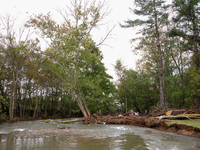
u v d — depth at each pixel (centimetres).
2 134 814
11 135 779
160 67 2225
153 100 3612
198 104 1698
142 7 2333
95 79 1950
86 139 678
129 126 1248
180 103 2369
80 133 856
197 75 1595
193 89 1784
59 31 1700
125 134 827
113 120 1495
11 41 2172
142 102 3794
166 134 828
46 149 501
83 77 1772
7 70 2319
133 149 513
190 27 1892
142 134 826
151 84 3497
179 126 914
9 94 2702
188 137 738
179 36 2078
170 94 2473
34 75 2388
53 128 1111
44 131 933
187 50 2119
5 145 555
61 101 3425
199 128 790
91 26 1689
